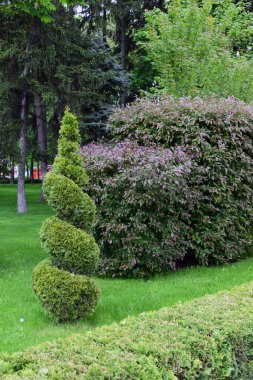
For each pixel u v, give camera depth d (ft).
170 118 21.80
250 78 35.68
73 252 13.66
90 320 13.73
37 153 47.57
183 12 37.60
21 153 45.75
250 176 22.90
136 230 19.12
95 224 19.45
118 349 7.40
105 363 6.82
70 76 43.34
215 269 20.83
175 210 20.47
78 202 14.23
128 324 8.81
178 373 7.27
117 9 51.21
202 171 20.81
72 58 43.98
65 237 13.73
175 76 36.96
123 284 18.20
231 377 8.34
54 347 7.58
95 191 19.86
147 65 55.77
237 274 19.54
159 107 22.48
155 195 19.01
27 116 47.34
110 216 19.67
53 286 13.23
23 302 15.64
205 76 35.86
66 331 12.77
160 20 37.42
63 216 14.24
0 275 19.95
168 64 36.24
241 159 22.18
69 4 23.45
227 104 22.58
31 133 57.67
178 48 35.40
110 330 8.39
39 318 13.96
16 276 19.74
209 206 21.39
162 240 19.61
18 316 14.15
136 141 22.49
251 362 8.78
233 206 21.84
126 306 14.97
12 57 40.81
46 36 40.86
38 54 40.81
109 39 65.21
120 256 19.57
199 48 36.11
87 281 13.53
